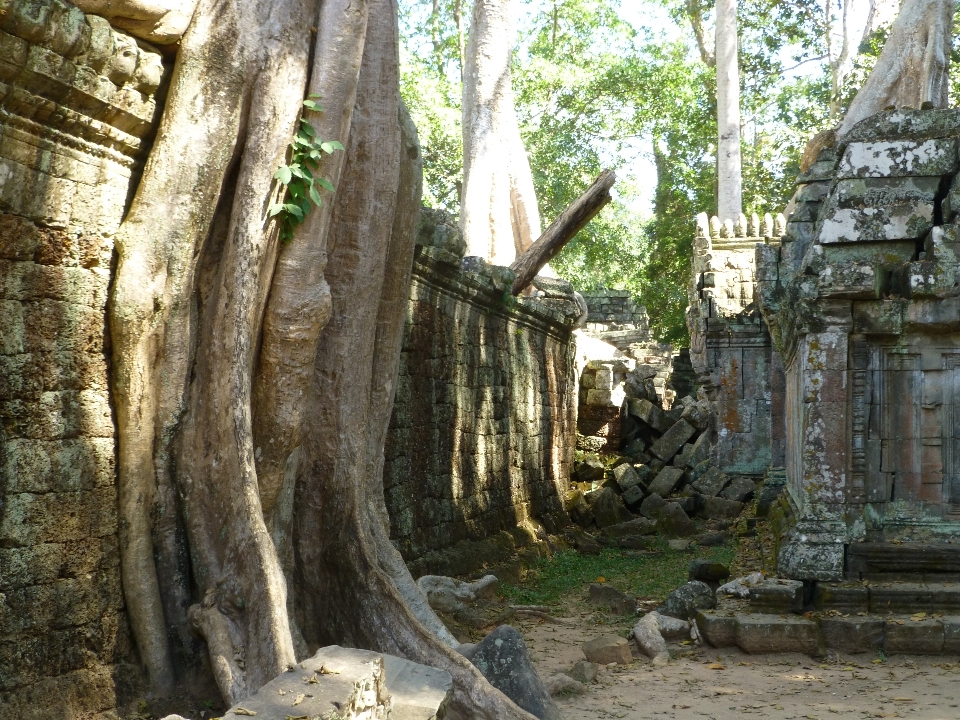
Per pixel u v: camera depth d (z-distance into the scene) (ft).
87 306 15.66
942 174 28.22
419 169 21.86
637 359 79.66
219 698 16.30
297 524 19.45
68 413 15.31
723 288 63.77
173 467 16.97
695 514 53.16
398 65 20.29
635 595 32.71
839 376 28.02
